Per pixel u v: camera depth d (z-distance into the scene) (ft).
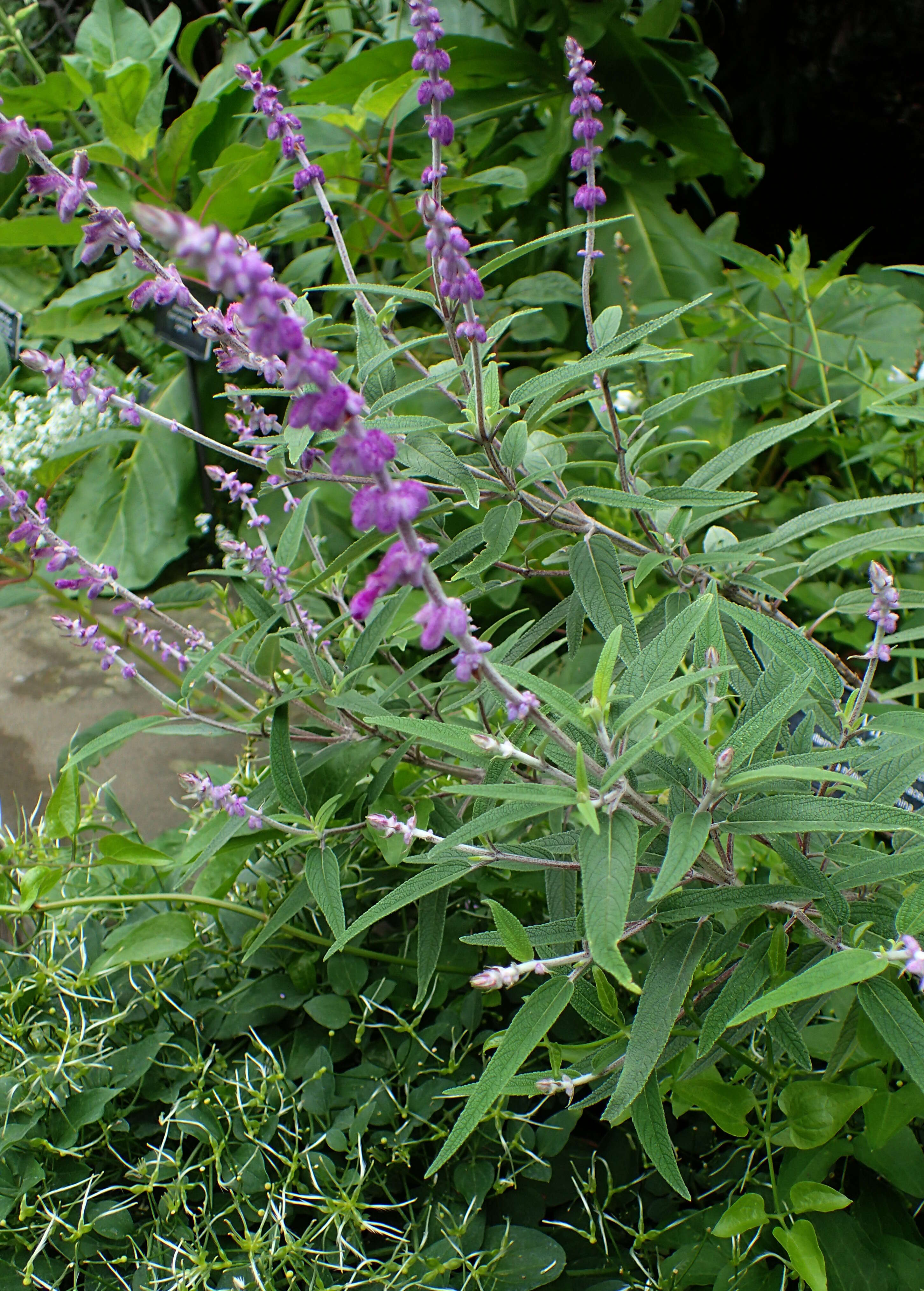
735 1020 3.03
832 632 9.14
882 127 19.71
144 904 6.72
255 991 6.28
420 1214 5.51
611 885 3.12
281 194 13.11
